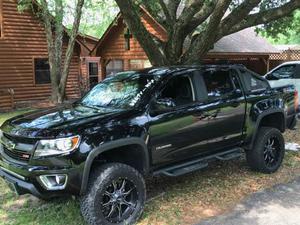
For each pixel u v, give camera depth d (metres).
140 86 5.09
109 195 4.43
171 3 10.02
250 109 6.01
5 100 17.53
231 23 8.65
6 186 6.02
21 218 4.82
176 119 4.98
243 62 19.94
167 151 4.95
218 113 5.52
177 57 9.22
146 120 4.70
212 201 5.29
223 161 7.11
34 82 18.70
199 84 5.41
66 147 4.09
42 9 16.16
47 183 4.13
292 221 4.67
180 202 5.25
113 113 4.63
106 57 19.09
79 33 19.25
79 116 4.62
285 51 21.00
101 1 16.70
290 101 6.79
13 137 4.39
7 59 17.67
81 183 4.16
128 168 4.51
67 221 4.70
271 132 6.37
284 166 6.84
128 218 4.55
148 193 5.59
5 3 17.36
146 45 8.49
